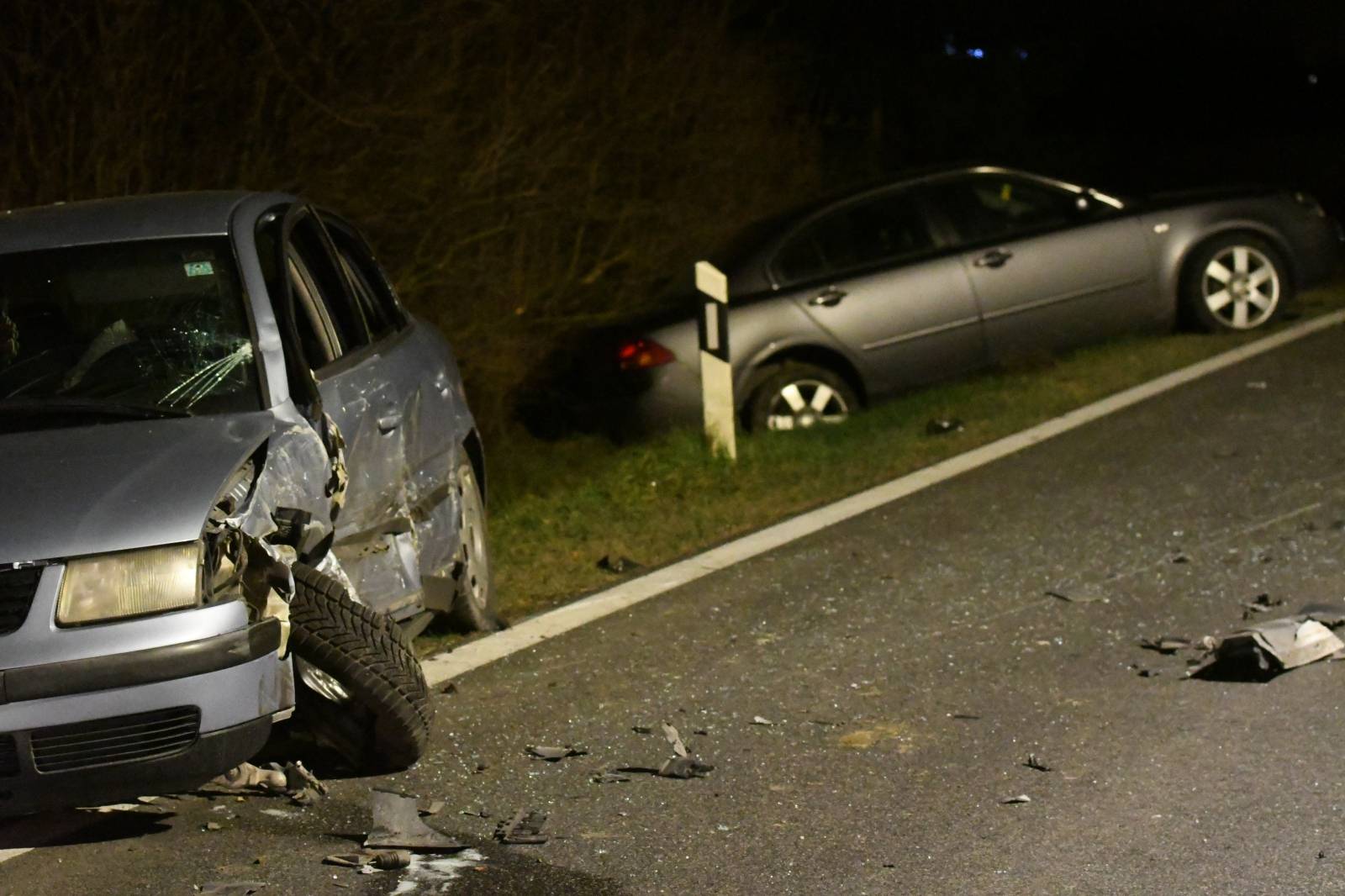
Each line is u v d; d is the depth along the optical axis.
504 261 11.09
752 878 4.19
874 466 9.27
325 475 4.92
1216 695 5.40
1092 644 6.02
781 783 4.84
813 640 6.26
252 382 5.01
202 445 4.55
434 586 5.82
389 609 5.54
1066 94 27.02
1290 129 30.91
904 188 10.99
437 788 4.89
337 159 9.83
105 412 4.80
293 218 5.71
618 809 4.70
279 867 4.32
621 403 10.36
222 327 5.15
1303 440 8.95
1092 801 4.59
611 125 12.30
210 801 4.80
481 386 10.92
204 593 4.18
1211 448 8.95
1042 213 11.30
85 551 4.10
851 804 4.65
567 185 11.76
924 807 4.61
